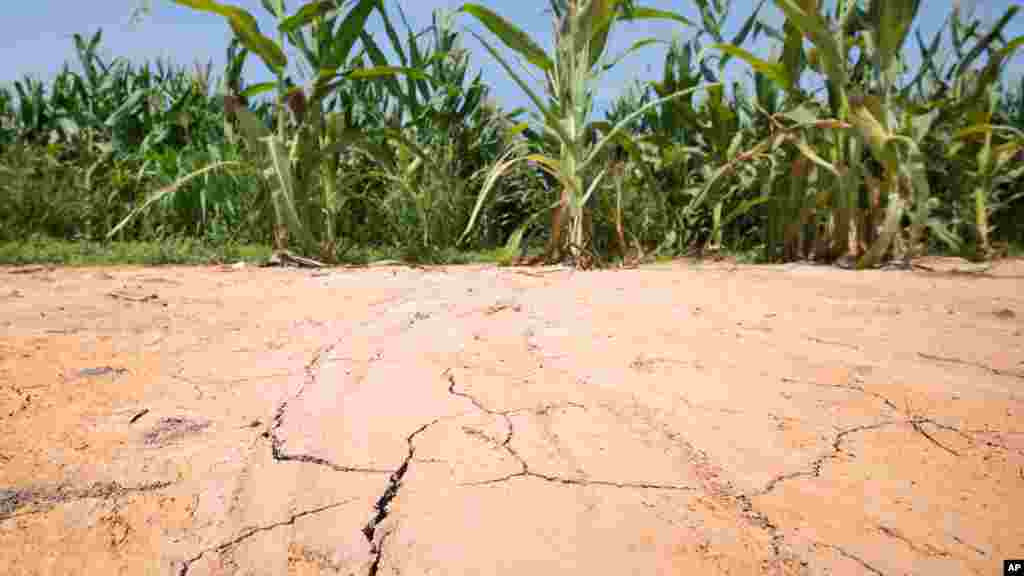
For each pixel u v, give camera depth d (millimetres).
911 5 3398
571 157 3924
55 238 5078
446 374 1588
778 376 1587
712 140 4516
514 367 1651
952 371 1625
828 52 3455
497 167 3879
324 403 1388
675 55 4598
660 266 4012
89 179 5660
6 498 976
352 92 4887
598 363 1688
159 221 5348
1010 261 4293
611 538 885
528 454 1146
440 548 860
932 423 1297
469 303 2484
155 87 6336
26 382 1489
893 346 1863
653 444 1193
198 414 1320
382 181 5215
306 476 1061
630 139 3939
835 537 897
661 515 948
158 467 1086
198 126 6098
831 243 4035
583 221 3980
